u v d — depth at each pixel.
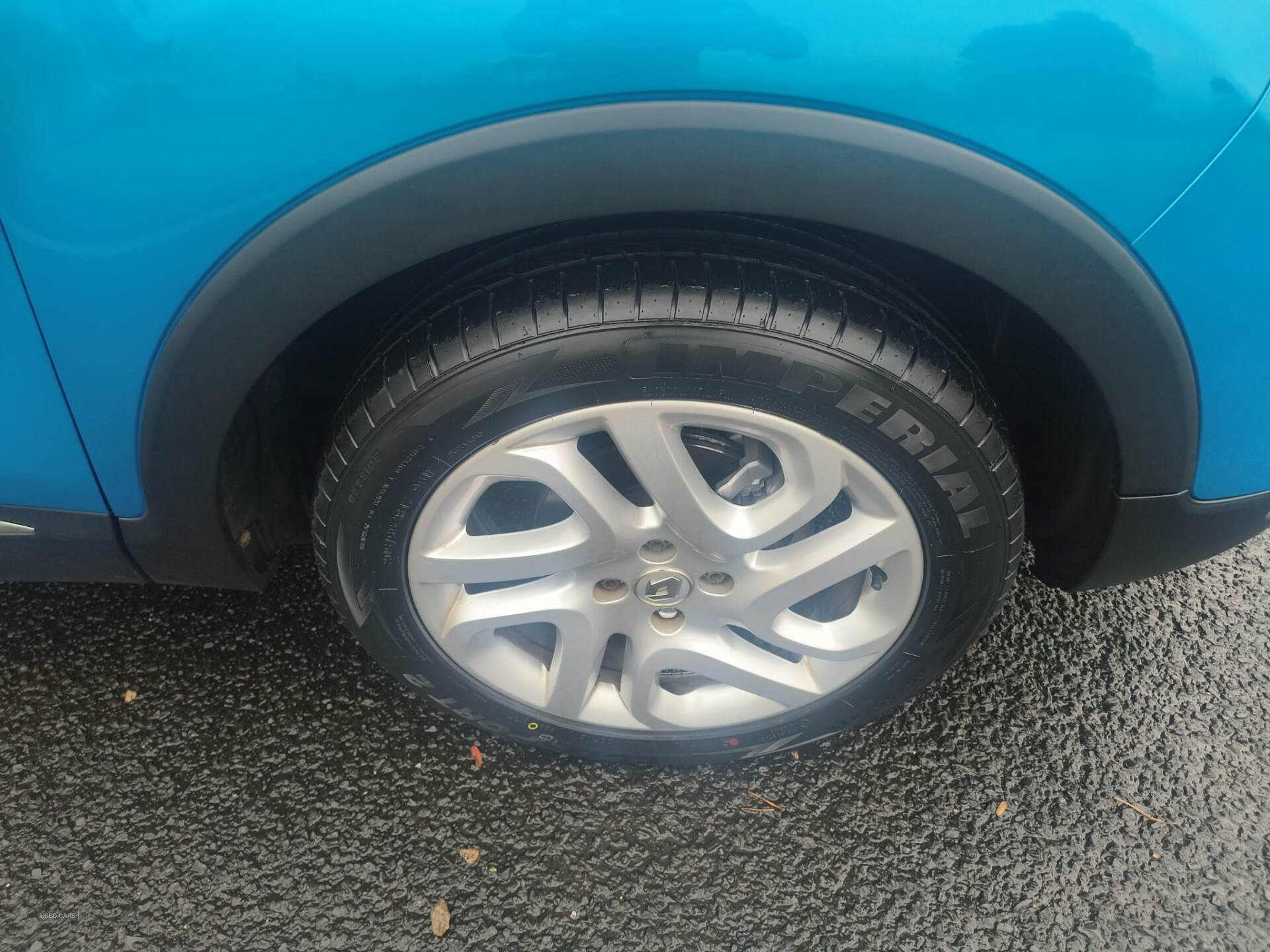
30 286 1.07
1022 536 1.34
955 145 0.94
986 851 1.54
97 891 1.47
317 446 1.50
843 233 1.21
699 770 1.65
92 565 1.40
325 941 1.42
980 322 1.39
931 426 1.16
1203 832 1.56
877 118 0.93
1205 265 1.03
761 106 0.93
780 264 1.12
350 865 1.51
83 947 1.41
